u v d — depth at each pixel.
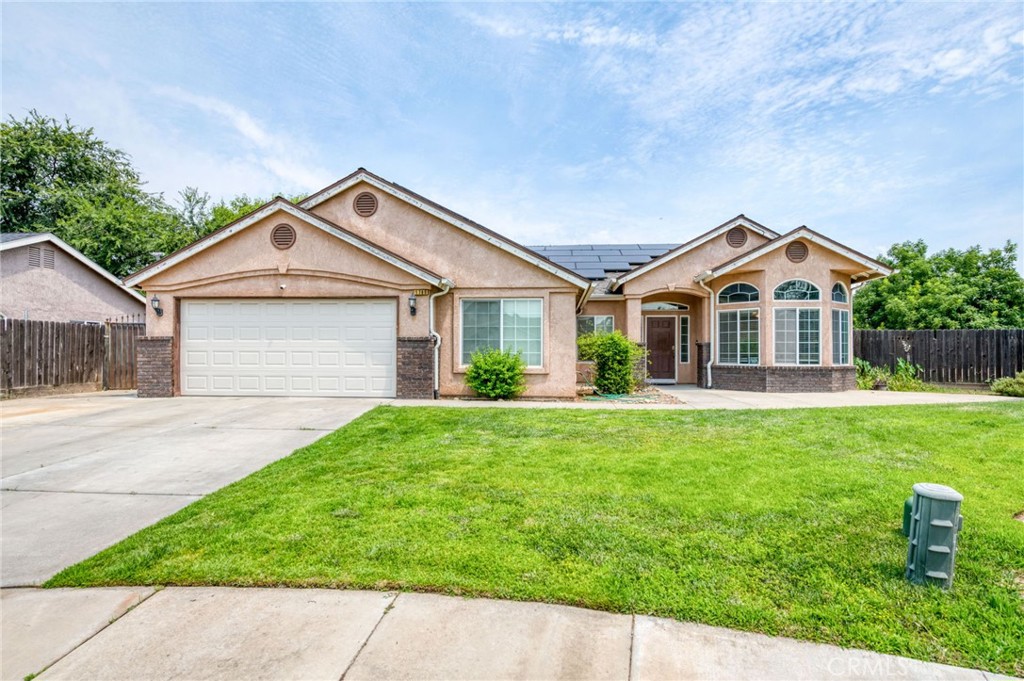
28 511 4.78
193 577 3.47
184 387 12.35
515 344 12.48
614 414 9.44
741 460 6.01
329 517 4.39
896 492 4.83
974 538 3.88
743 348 15.43
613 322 17.27
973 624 2.86
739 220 16.06
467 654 2.67
